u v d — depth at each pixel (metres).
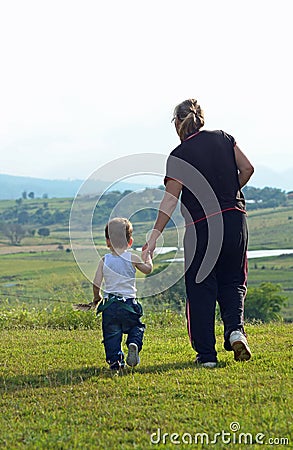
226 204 6.47
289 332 8.90
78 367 6.82
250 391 5.46
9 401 5.53
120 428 4.75
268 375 5.98
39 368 6.83
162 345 8.12
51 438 4.55
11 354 7.75
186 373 6.15
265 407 5.04
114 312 6.48
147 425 4.77
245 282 6.72
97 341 8.79
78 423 4.90
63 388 5.87
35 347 8.28
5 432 4.72
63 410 5.22
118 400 5.40
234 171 6.56
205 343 6.54
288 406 5.05
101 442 4.46
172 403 5.25
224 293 6.63
